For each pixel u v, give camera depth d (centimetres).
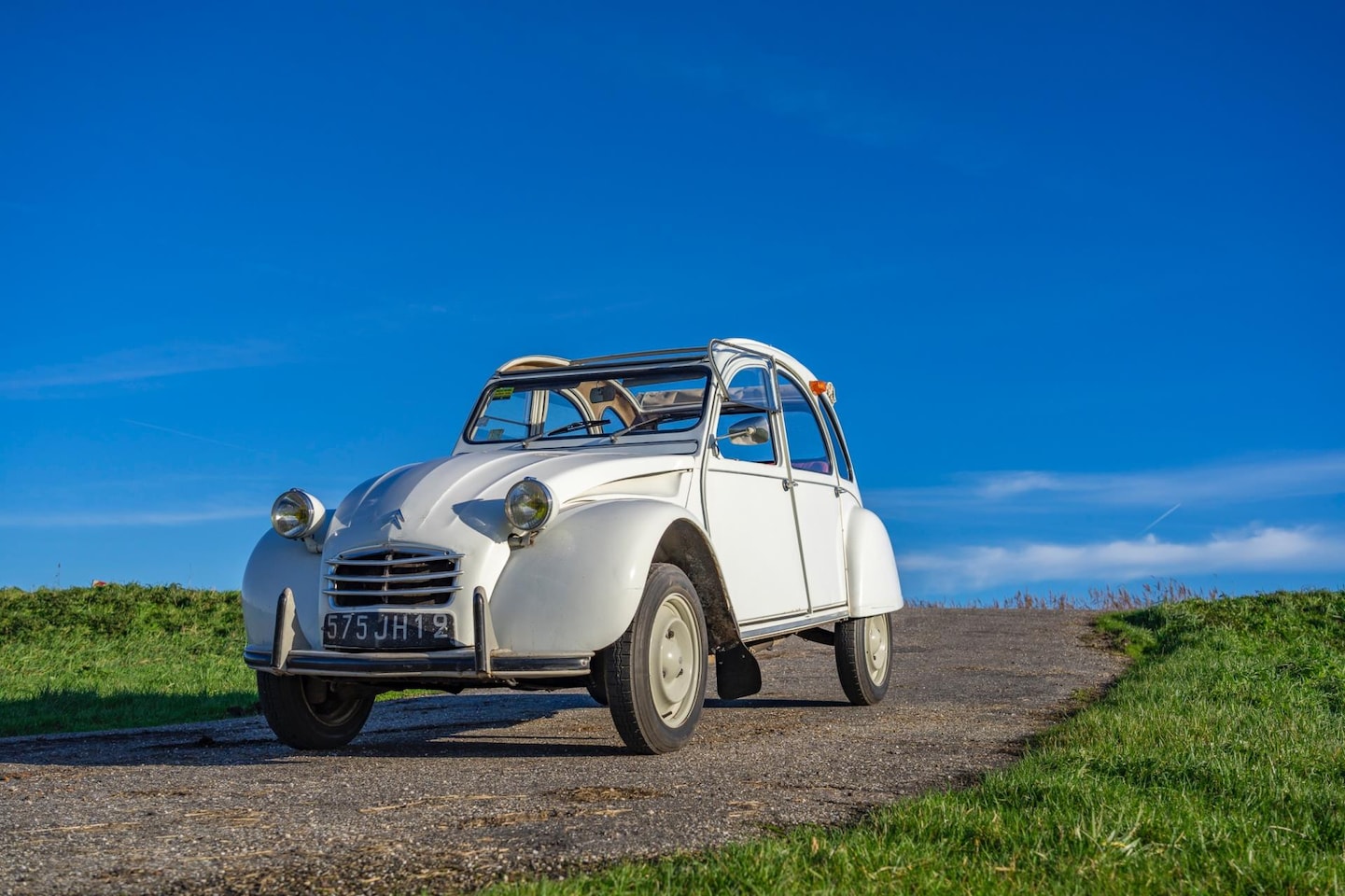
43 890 255
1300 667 912
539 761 463
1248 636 1322
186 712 831
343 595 472
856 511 755
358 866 274
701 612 509
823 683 897
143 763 487
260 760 496
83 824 329
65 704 880
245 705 870
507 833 308
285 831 316
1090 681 879
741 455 609
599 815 332
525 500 463
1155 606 1603
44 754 541
